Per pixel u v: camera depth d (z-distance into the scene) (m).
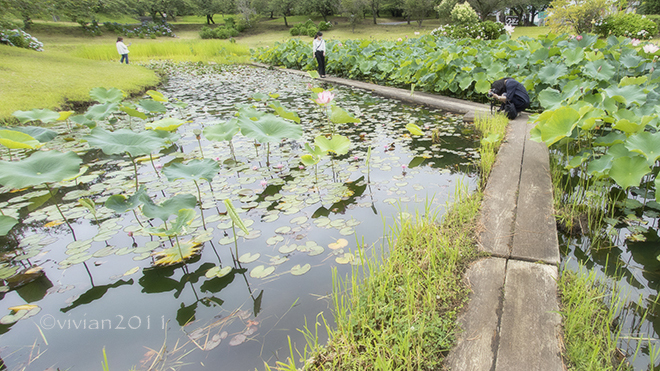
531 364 1.22
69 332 1.59
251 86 8.83
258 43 25.03
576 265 1.90
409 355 1.25
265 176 3.24
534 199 2.39
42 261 2.11
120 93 5.04
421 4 29.00
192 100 7.12
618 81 4.63
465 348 1.30
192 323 1.62
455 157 3.54
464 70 5.82
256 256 2.08
